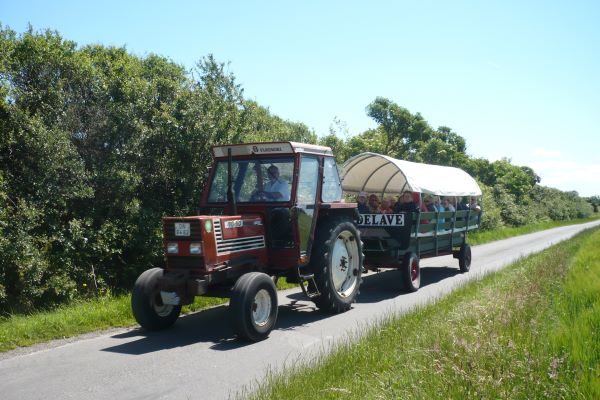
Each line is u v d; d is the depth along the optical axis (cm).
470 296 869
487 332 575
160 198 1202
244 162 860
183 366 599
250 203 836
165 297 732
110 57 1351
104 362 614
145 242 1086
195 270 722
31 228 922
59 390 524
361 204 1246
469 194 1434
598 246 1858
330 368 529
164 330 772
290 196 812
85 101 1122
